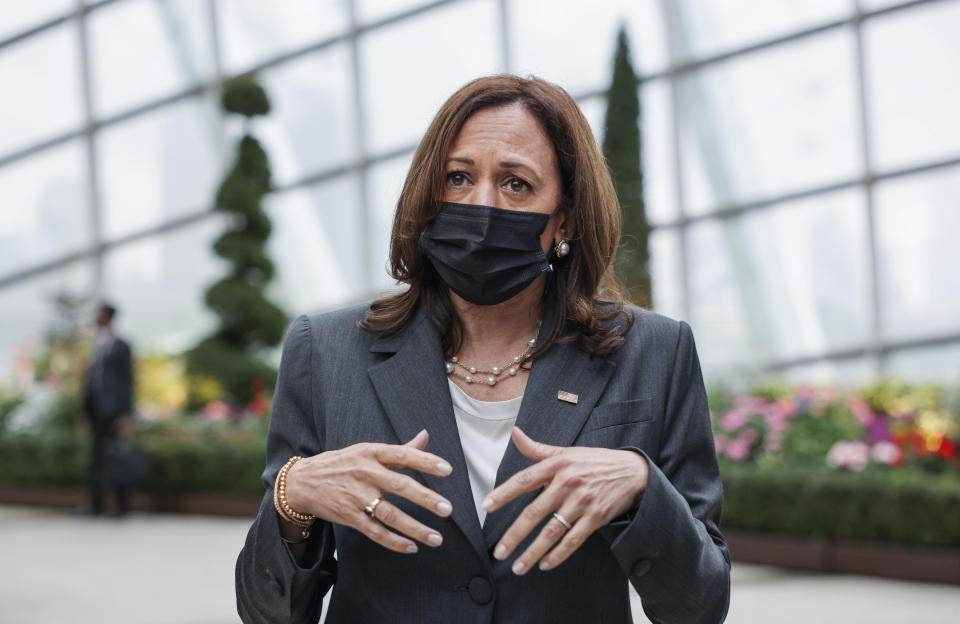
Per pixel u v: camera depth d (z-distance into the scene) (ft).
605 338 5.19
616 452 4.69
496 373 5.23
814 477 21.67
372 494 4.52
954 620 16.93
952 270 35.37
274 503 4.77
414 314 5.39
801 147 37.37
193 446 31.04
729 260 38.34
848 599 18.61
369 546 5.00
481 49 41.70
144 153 46.91
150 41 46.52
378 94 43.39
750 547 22.29
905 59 35.73
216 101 45.62
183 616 17.60
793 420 24.76
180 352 42.16
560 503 4.52
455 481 4.94
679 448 5.17
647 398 5.14
